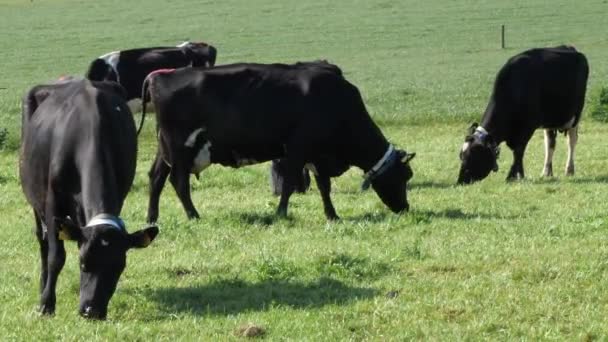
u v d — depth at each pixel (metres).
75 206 10.40
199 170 15.83
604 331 9.80
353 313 10.38
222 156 15.67
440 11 65.44
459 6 66.94
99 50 53.94
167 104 15.39
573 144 21.16
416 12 65.50
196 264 12.49
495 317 10.20
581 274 11.45
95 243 9.36
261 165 21.78
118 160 10.39
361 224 14.64
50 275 10.45
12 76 45.72
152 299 11.14
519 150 20.52
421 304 10.63
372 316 10.30
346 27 60.72
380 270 12.07
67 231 9.45
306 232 14.42
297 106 15.43
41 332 9.90
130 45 55.53
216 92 15.34
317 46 54.25
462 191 18.17
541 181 19.42
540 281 11.38
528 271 11.66
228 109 15.32
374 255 12.68
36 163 10.71
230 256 13.00
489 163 19.86
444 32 57.72
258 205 17.02
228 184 19.62
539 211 15.91
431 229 14.33
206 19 65.50
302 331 9.88
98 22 65.88
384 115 31.97
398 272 11.98
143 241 9.59
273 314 10.38
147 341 9.66
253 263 12.48
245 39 57.09
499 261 12.23
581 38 53.56
